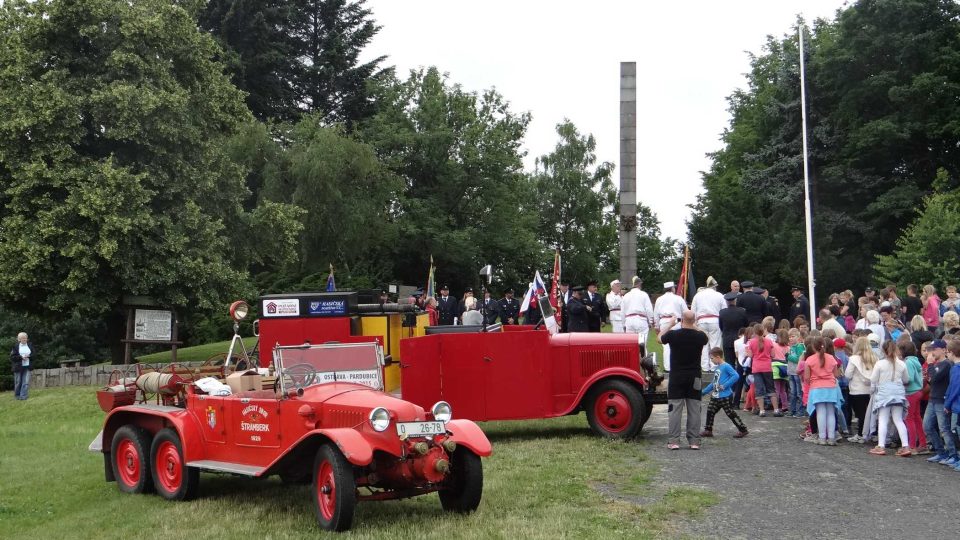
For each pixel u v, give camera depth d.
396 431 9.27
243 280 31.72
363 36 59.22
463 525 9.16
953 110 42.38
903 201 41.28
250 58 53.69
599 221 73.00
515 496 10.47
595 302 22.44
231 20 53.19
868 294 20.73
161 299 29.34
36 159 28.00
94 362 46.53
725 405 14.58
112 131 28.50
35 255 27.05
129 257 28.16
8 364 40.41
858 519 9.66
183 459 11.03
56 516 10.89
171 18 31.66
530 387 14.34
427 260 49.94
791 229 43.47
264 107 54.97
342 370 10.62
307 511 10.15
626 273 28.83
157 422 11.84
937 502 10.39
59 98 27.91
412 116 51.53
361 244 44.53
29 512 11.14
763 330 16.88
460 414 14.17
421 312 20.69
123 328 32.31
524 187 69.44
